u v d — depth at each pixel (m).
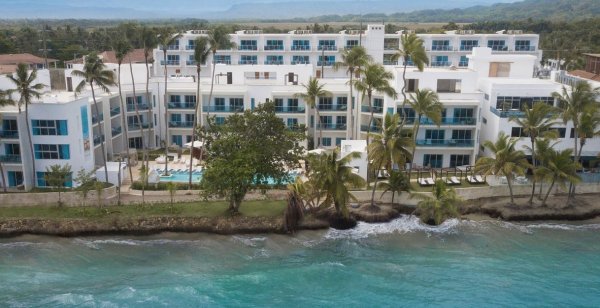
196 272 50.19
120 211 60.19
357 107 83.38
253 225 58.34
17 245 55.12
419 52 65.94
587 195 67.06
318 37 118.62
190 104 86.25
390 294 46.69
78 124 67.19
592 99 62.53
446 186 66.25
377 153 60.78
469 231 59.50
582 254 54.19
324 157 59.12
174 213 59.94
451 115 75.00
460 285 48.19
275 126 59.88
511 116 65.81
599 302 45.50
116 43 66.44
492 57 84.31
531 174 70.75
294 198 58.84
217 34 67.94
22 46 163.38
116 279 48.59
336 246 55.91
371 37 117.31
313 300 45.69
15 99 71.12
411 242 56.88
